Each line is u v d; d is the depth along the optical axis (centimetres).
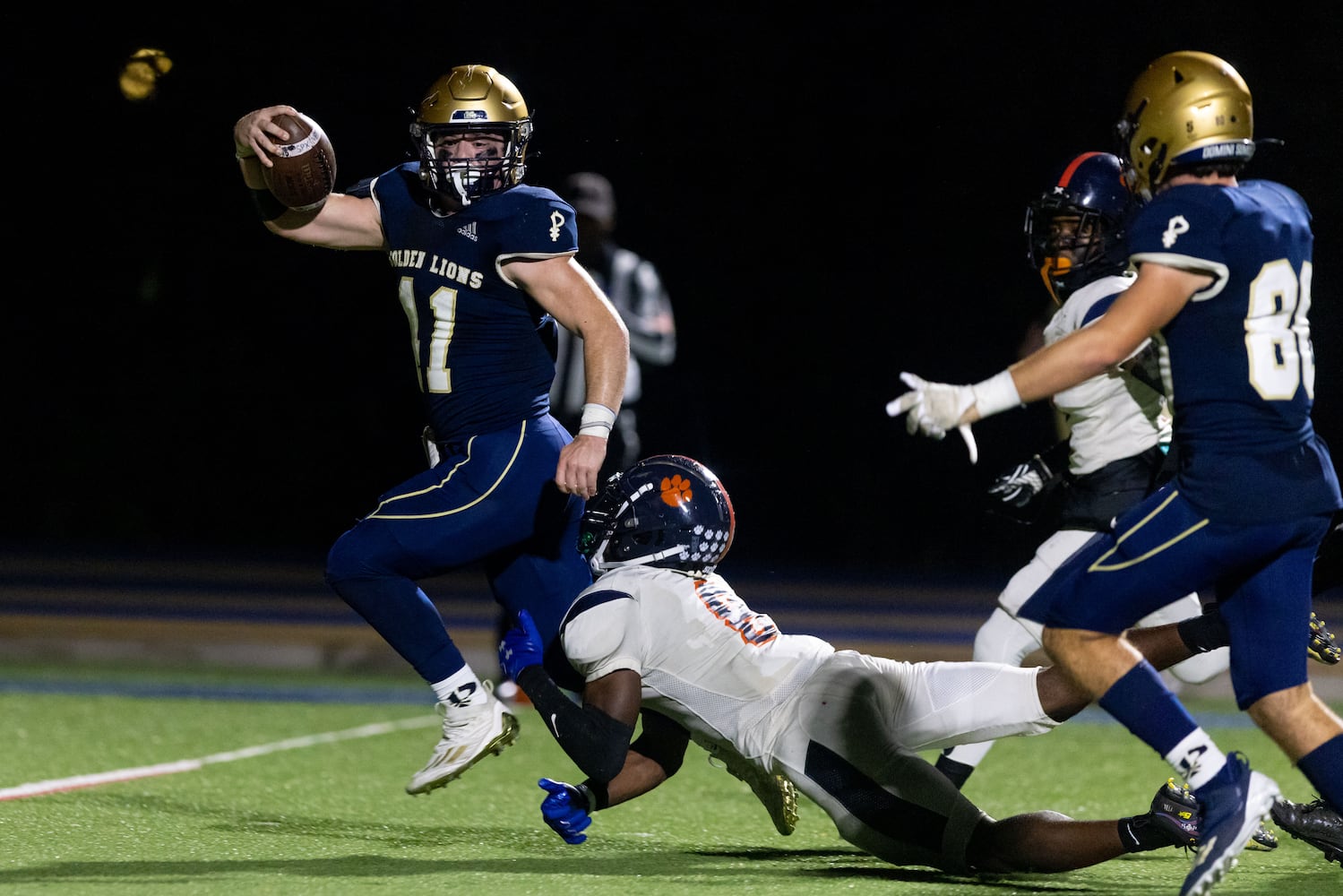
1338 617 4666
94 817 1614
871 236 6162
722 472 6341
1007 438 6147
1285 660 1188
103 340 6412
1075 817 1742
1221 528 1149
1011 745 2356
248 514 6600
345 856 1434
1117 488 1529
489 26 5731
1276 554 1180
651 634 1372
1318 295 5203
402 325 6325
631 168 6062
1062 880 1354
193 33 5847
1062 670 1217
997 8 5772
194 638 3781
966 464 6238
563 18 5816
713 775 2027
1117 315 1127
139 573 5791
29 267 6319
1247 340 1141
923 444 6266
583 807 1422
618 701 1345
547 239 1476
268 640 3778
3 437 6525
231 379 6438
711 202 6153
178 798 1766
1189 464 1162
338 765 2078
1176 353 1164
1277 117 5247
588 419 1457
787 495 6338
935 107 5941
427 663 1502
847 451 6316
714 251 6212
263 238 6259
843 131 6041
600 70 5897
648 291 2595
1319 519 1169
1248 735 2502
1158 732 1166
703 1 5912
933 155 6006
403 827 1619
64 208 6244
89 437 6519
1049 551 1566
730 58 5975
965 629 4362
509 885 1288
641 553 1386
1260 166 5244
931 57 5894
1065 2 5669
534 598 1556
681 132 6050
